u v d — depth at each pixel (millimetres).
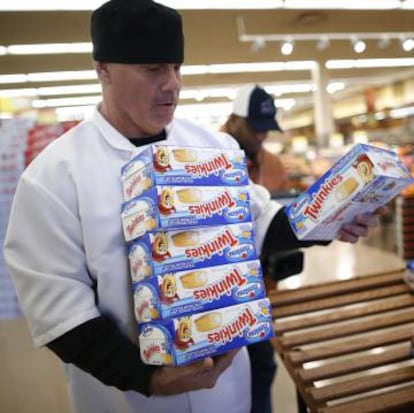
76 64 7148
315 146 9828
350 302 1362
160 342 717
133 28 782
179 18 840
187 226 745
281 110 17375
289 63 8875
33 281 807
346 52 8367
